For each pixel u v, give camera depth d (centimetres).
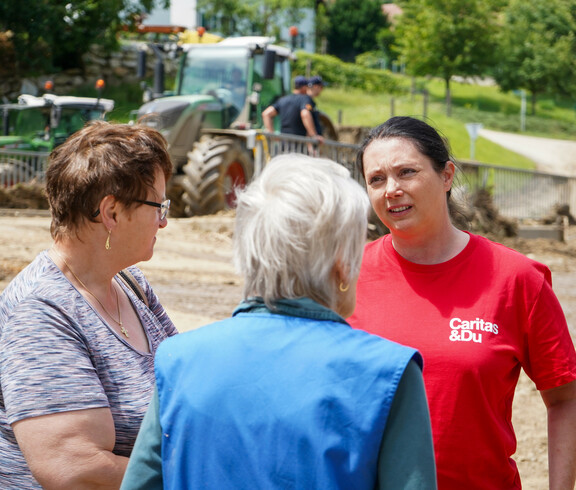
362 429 142
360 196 161
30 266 196
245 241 160
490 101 6075
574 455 219
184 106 1266
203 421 149
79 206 190
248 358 151
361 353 148
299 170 161
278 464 143
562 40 6141
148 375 195
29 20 2870
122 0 3131
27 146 1620
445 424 212
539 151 3938
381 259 236
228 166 1252
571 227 1966
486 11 5584
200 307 693
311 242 155
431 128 233
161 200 198
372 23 7325
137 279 225
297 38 5559
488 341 215
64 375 176
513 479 222
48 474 170
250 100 1370
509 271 222
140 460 157
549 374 220
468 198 263
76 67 3092
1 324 186
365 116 3988
